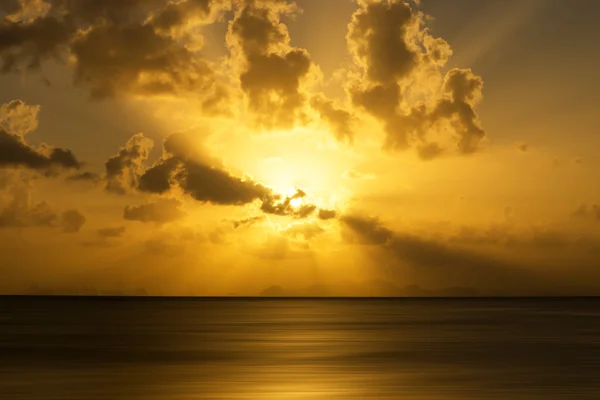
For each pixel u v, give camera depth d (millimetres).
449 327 118000
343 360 59750
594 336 92188
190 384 45469
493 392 41938
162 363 57750
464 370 52469
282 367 54719
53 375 50156
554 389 43062
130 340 84375
